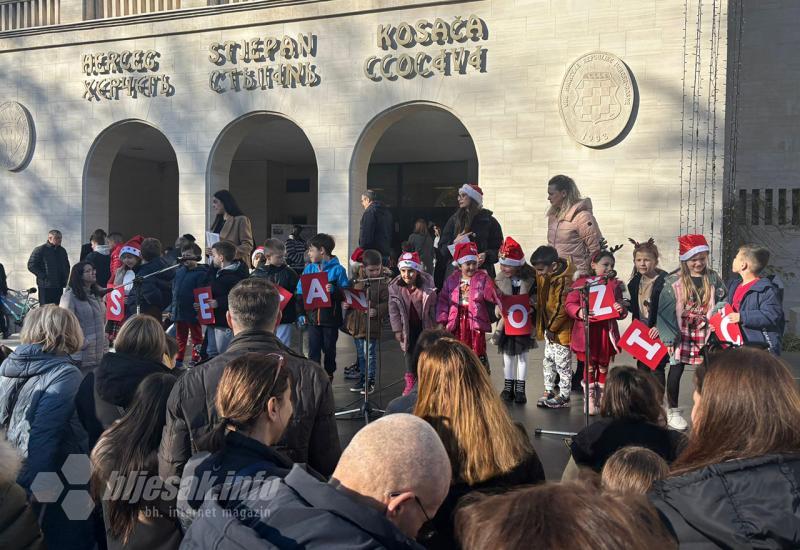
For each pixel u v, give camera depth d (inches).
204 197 640.4
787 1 627.5
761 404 82.0
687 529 76.5
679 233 496.1
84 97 690.8
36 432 152.9
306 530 71.1
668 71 495.8
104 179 709.9
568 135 522.9
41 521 148.6
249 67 623.5
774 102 630.5
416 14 564.1
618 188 510.3
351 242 592.7
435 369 121.3
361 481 75.8
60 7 701.3
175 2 665.0
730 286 341.7
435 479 77.0
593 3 513.0
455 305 303.1
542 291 312.7
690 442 88.4
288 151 935.7
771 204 627.5
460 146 834.2
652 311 287.9
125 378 152.9
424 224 674.2
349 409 311.1
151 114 662.5
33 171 713.6
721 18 482.0
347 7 580.4
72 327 165.2
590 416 295.6
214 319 355.3
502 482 115.1
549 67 527.2
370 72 580.1
